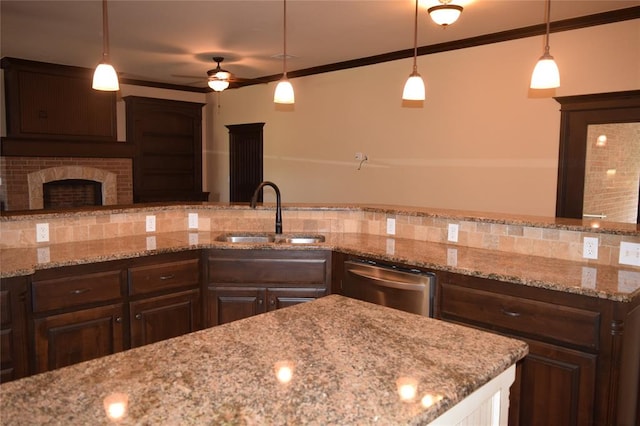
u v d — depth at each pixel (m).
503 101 5.13
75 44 5.73
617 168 4.42
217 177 9.09
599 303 2.14
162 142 8.55
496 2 4.08
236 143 8.59
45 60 6.63
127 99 8.08
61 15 4.57
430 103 5.77
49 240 3.13
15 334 2.45
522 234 2.98
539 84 2.79
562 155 4.73
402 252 3.02
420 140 5.90
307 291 3.23
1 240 2.96
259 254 3.21
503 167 5.18
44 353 2.58
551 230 2.86
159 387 1.16
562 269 2.56
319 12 4.42
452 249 3.13
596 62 4.49
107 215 3.39
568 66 4.67
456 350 1.43
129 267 2.90
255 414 1.03
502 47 5.10
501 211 5.23
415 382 1.20
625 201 4.38
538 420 2.34
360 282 3.04
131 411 1.04
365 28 4.93
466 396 1.19
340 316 1.73
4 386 1.16
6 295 2.41
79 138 7.27
